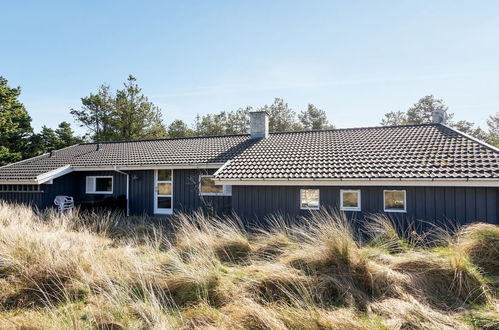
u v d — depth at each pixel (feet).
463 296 14.62
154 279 16.52
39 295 16.26
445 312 13.41
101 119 114.62
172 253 20.22
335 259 16.62
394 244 21.79
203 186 47.32
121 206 51.39
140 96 118.11
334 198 32.99
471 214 28.25
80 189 56.18
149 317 13.44
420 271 16.16
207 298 15.03
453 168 29.58
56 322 13.19
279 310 13.38
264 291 15.38
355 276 15.62
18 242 20.68
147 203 51.24
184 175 48.78
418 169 30.50
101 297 15.26
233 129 133.39
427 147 35.94
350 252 16.65
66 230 29.94
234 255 20.56
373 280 15.19
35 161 60.34
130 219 44.11
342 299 14.43
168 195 50.06
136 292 15.62
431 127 44.57
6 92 94.79
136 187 52.11
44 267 17.93
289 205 34.53
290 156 39.99
